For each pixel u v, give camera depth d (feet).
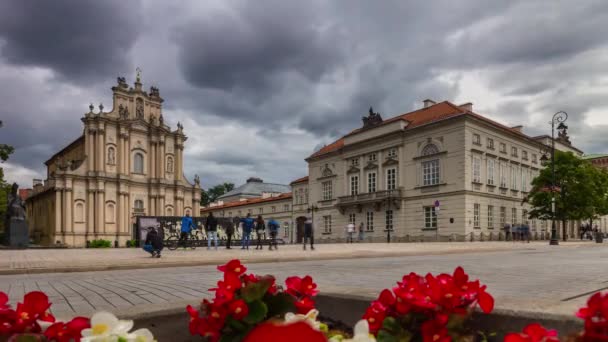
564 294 15.03
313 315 7.69
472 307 7.05
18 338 6.15
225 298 7.16
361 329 6.56
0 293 6.78
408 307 6.84
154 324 9.68
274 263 46.37
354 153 154.40
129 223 178.19
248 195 299.38
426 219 128.67
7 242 111.24
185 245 81.51
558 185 129.70
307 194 195.00
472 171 121.60
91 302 19.33
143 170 186.09
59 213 166.50
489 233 124.88
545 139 159.33
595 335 4.87
